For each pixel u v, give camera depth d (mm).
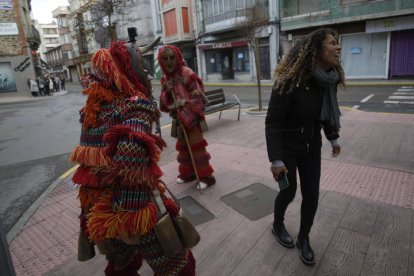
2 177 5371
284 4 20359
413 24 15992
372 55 18047
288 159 2275
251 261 2479
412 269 2270
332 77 2037
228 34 24578
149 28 32969
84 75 1620
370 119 6871
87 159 1525
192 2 26844
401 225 2789
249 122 7422
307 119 2180
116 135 1378
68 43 57406
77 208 3725
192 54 29359
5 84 25656
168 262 1654
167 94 3748
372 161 4301
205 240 2779
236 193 3656
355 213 3021
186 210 3332
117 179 1420
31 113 14031
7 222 3688
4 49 25188
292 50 2174
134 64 1603
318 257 2459
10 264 1285
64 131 9039
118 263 1808
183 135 3834
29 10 34375
